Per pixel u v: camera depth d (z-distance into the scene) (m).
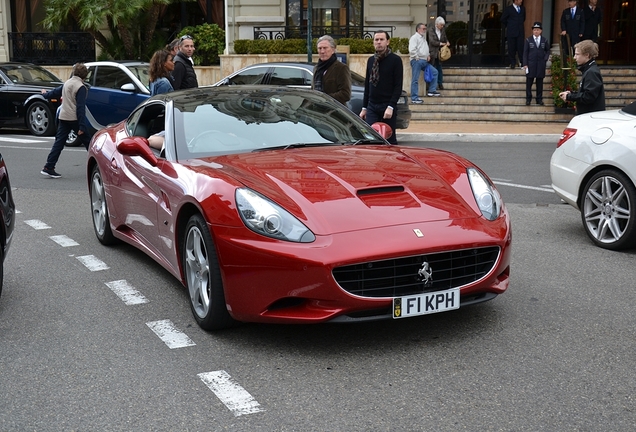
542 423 3.35
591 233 6.67
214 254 4.29
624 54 22.12
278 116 5.51
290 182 4.39
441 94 18.50
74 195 9.27
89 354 4.24
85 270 5.95
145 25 22.47
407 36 22.16
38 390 3.79
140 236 5.77
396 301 4.05
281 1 22.34
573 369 3.94
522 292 5.27
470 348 4.23
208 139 5.16
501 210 4.56
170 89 9.16
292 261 3.95
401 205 4.27
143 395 3.70
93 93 14.55
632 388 3.71
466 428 3.31
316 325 4.61
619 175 6.35
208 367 4.03
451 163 4.90
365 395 3.66
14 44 24.38
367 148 5.18
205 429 3.34
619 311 4.86
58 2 21.66
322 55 9.06
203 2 23.92
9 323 4.78
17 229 7.45
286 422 3.39
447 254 4.15
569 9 17.92
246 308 4.15
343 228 4.05
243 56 19.97
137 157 5.62
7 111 16.11
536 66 17.31
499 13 21.75
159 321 4.76
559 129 16.00
